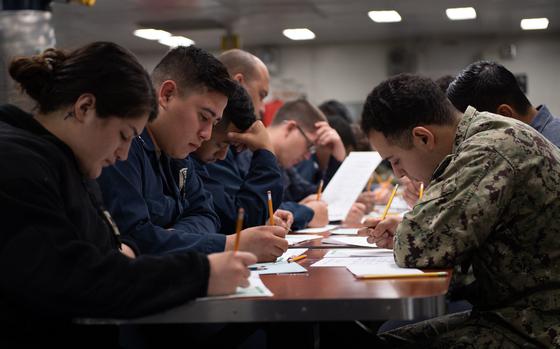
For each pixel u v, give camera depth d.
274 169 2.74
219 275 1.41
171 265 1.39
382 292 1.44
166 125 2.15
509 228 1.79
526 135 1.81
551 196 1.76
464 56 12.65
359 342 1.98
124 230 1.94
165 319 1.38
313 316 1.38
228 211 2.67
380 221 2.21
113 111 1.48
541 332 1.73
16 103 1.54
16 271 1.31
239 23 10.90
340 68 13.30
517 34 12.38
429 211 1.74
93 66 1.48
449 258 1.71
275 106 8.02
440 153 1.91
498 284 1.81
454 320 2.08
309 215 3.00
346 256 2.02
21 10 4.34
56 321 1.42
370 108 1.96
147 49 13.34
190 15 10.15
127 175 1.99
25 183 1.36
